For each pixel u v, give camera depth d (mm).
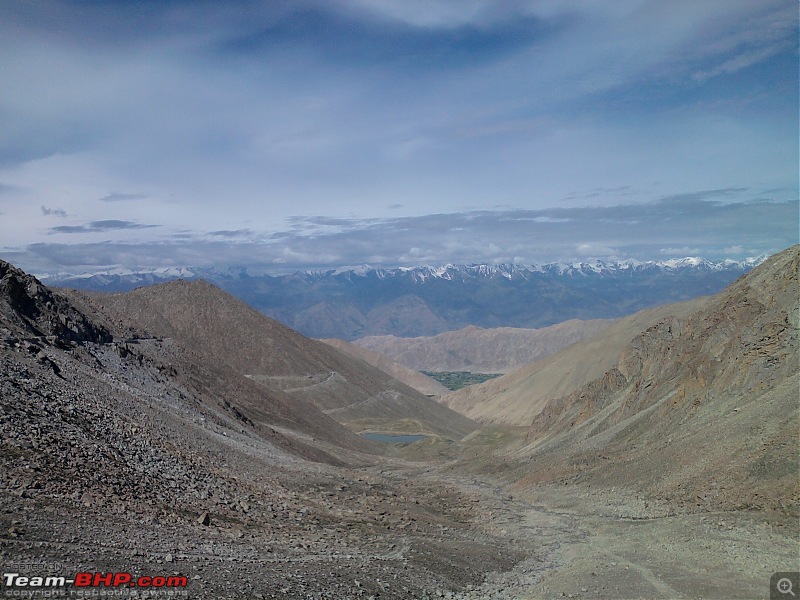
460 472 87125
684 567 31062
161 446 40094
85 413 37594
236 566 24078
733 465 43844
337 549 32562
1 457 26812
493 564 36062
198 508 32875
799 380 49125
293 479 50781
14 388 34844
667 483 48500
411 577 29516
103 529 23969
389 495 56625
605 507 50406
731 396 57250
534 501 60031
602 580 30547
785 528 32656
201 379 89562
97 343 67875
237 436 62875
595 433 80438
